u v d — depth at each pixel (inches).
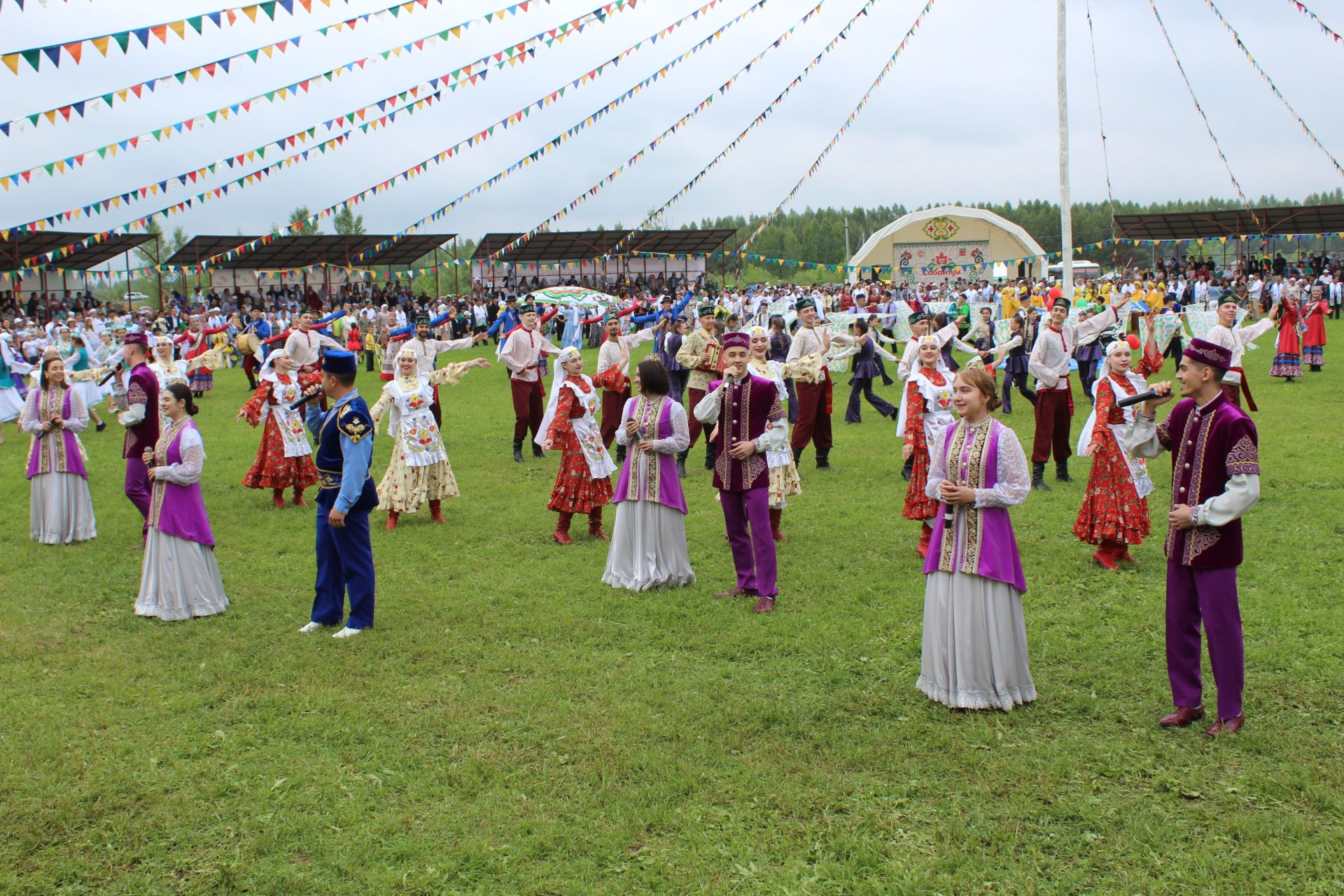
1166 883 152.6
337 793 186.1
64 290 1489.9
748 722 211.9
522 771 192.5
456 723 213.6
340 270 1702.8
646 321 549.3
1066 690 223.9
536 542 366.3
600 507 369.1
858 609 281.3
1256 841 162.1
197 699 228.2
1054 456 429.4
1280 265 1631.4
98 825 177.3
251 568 339.6
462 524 390.9
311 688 234.4
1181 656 204.2
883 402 611.5
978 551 213.0
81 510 374.9
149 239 1362.0
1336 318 1343.5
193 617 288.0
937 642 218.7
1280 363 697.6
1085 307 688.4
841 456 509.0
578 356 362.0
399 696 229.3
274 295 1598.2
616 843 167.5
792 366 454.6
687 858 162.7
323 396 283.6
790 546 348.5
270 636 271.9
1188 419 200.5
